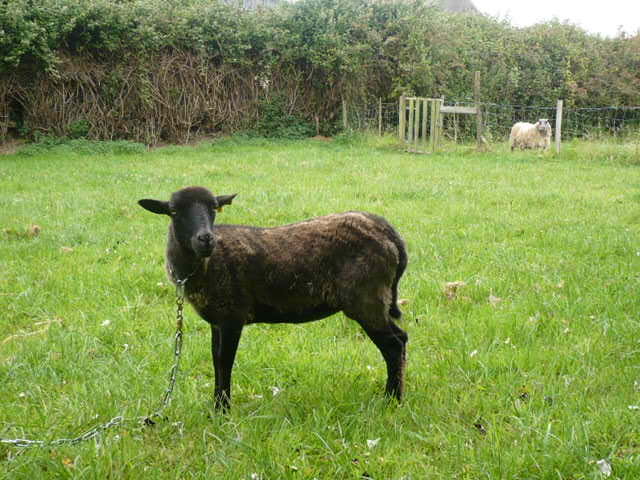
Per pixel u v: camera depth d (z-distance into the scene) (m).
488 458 3.38
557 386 4.20
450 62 23.20
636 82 25.77
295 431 3.78
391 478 3.35
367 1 21.89
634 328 5.13
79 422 3.84
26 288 6.34
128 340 5.21
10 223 8.85
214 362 4.22
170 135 19.69
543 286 6.28
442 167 14.71
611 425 3.65
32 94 17.38
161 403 4.15
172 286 6.46
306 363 4.73
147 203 3.93
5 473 3.29
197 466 3.45
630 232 8.24
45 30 16.56
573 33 26.14
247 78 20.78
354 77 21.45
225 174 13.27
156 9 18.84
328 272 4.04
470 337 5.08
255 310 4.15
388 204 10.23
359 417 3.88
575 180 12.94
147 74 18.81
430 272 6.84
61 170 13.73
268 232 4.14
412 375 4.54
